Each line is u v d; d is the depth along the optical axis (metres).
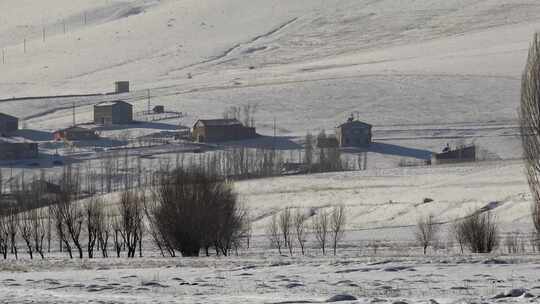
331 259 194.88
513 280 134.25
